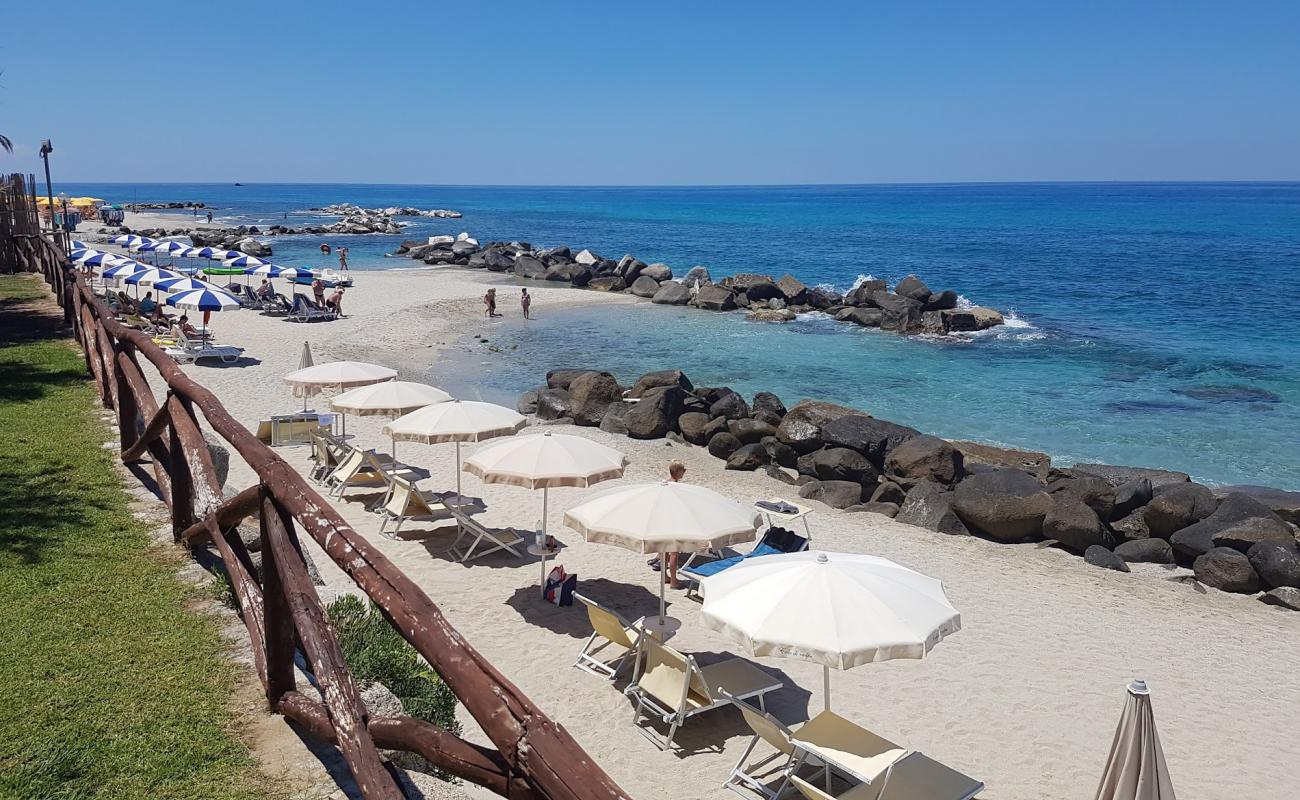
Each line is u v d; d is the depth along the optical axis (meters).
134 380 9.09
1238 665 11.73
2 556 7.28
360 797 4.46
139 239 44.09
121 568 7.16
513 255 63.41
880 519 17.53
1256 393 28.22
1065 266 65.25
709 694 8.89
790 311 44.06
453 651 2.76
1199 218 129.62
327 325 35.19
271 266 40.75
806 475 20.72
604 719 9.38
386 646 6.65
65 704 5.18
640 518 9.80
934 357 33.91
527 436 11.92
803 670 10.81
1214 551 15.11
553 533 14.68
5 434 10.88
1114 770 7.09
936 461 19.17
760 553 13.43
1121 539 17.34
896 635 7.45
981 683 10.72
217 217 124.44
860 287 45.75
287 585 4.36
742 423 22.20
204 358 26.55
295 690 5.09
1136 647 12.09
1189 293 50.59
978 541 16.50
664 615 11.07
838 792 8.30
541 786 2.27
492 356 32.53
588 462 11.45
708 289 46.66
